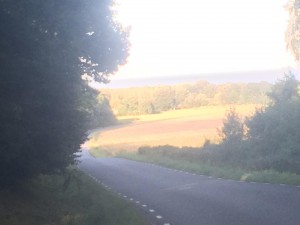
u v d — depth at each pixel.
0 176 11.14
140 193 18.33
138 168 32.12
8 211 9.80
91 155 62.31
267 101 29.30
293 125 24.05
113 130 103.50
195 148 39.56
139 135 86.44
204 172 26.02
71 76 11.62
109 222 11.21
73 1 12.66
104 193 15.59
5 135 9.74
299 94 27.14
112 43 14.49
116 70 15.45
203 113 120.69
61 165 12.16
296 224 10.56
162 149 44.56
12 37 10.84
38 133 10.80
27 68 10.44
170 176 25.28
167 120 111.56
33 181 13.55
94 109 18.59
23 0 10.90
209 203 14.61
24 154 10.84
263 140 25.97
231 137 29.64
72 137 12.41
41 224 9.80
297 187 16.73
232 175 22.44
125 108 149.12
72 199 13.55
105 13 14.05
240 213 12.42
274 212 12.16
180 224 11.58
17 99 10.45
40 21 11.47
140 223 11.31
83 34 13.36
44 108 11.09
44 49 10.77
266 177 19.70
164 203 15.30
